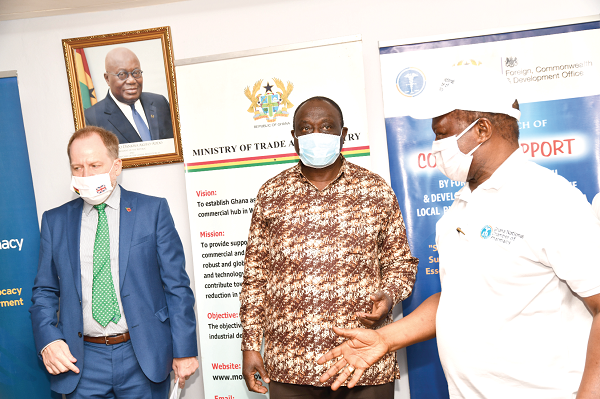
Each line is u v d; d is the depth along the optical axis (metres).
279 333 1.59
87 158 1.78
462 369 1.10
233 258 2.22
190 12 2.30
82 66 2.32
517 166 1.05
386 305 1.47
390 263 1.68
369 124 2.26
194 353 1.87
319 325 1.54
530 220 0.97
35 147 2.40
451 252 1.17
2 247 2.30
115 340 1.75
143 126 2.32
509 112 1.04
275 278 1.63
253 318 1.70
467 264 1.10
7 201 2.31
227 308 2.23
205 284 2.24
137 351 1.75
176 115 2.30
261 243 1.74
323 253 1.58
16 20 2.37
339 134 1.68
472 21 2.18
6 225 2.31
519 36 2.07
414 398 2.16
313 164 1.65
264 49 2.16
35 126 2.39
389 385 1.56
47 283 1.83
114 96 2.32
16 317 2.30
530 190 0.99
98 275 1.76
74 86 2.33
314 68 2.14
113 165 1.87
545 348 0.99
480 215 1.09
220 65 2.20
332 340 1.53
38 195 2.41
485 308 1.05
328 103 1.70
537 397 1.00
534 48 2.06
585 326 0.99
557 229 0.91
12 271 2.30
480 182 1.13
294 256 1.59
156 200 1.94
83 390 1.75
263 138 2.19
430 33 2.20
